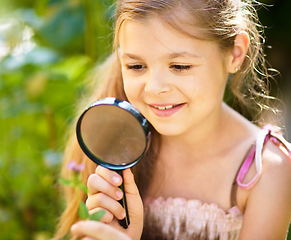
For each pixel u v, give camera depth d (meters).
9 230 1.19
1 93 1.24
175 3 0.79
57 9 1.27
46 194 1.20
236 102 1.01
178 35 0.79
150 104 0.82
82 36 1.31
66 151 1.02
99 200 0.80
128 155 0.77
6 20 1.36
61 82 1.19
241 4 0.88
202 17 0.80
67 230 0.96
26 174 1.24
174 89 0.80
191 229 0.91
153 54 0.79
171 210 0.92
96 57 1.27
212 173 0.91
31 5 1.58
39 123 1.29
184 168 0.92
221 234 0.90
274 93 1.70
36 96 1.21
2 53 1.25
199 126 0.89
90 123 0.77
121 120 0.76
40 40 1.35
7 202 1.20
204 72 0.81
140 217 0.82
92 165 0.95
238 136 0.91
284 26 1.66
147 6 0.79
